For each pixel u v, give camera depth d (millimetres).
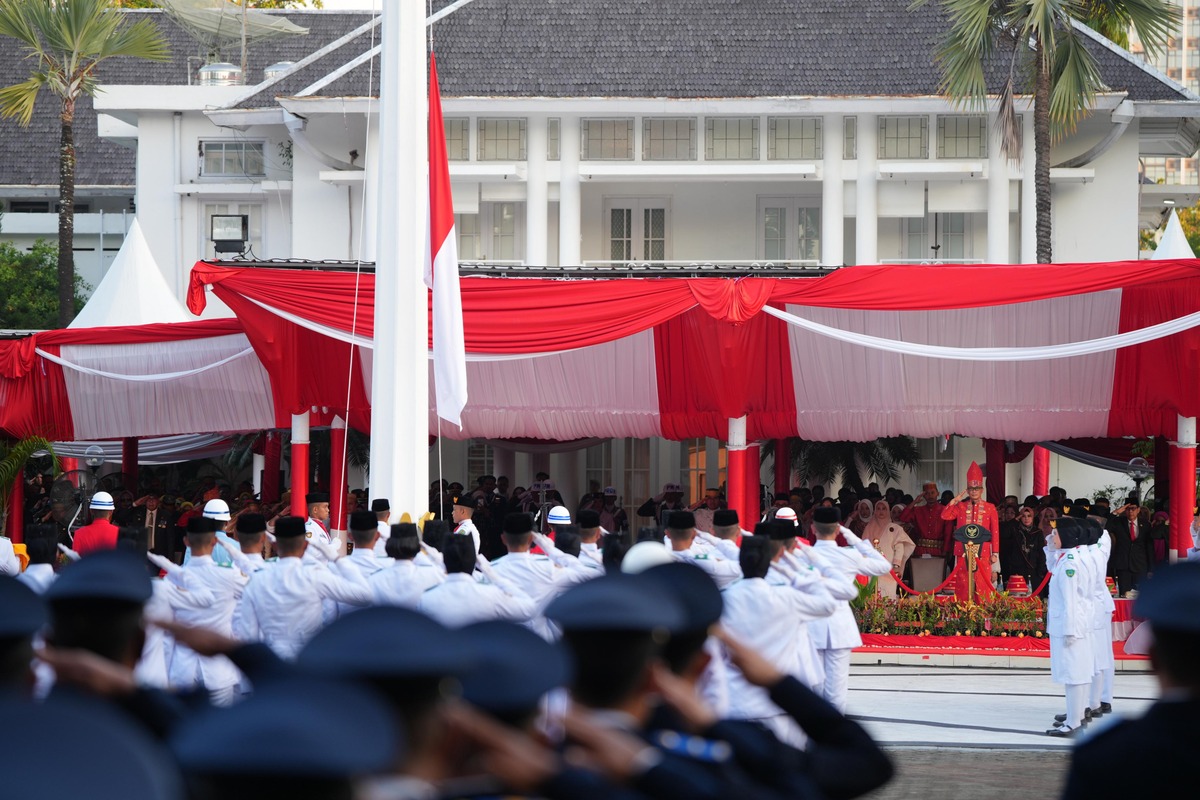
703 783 7023
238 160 80625
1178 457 45438
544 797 6383
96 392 51344
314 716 4746
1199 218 126625
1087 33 76625
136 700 8867
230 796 4641
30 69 98000
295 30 90375
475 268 54531
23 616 8609
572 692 7344
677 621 7566
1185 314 44281
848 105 70938
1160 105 71625
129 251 63219
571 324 43344
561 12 76938
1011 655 40688
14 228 91688
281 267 53500
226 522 32406
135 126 85812
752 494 50688
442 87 72188
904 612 41875
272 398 49594
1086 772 8656
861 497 55250
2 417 51000
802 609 21031
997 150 71812
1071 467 72875
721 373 45438
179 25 90562
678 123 72875
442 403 36469
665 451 72312
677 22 76125
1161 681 8695
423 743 5965
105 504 35156
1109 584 41531
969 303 42219
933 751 28125
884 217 73938
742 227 75750
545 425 48844
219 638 9766
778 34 75188
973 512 42531
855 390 47062
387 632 5988
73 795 4086
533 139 72750
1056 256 75062
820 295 42625
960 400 46781
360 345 44344
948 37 63281
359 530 28500
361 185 75625
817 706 8703
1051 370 46031
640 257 76062
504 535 26609
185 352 50969
